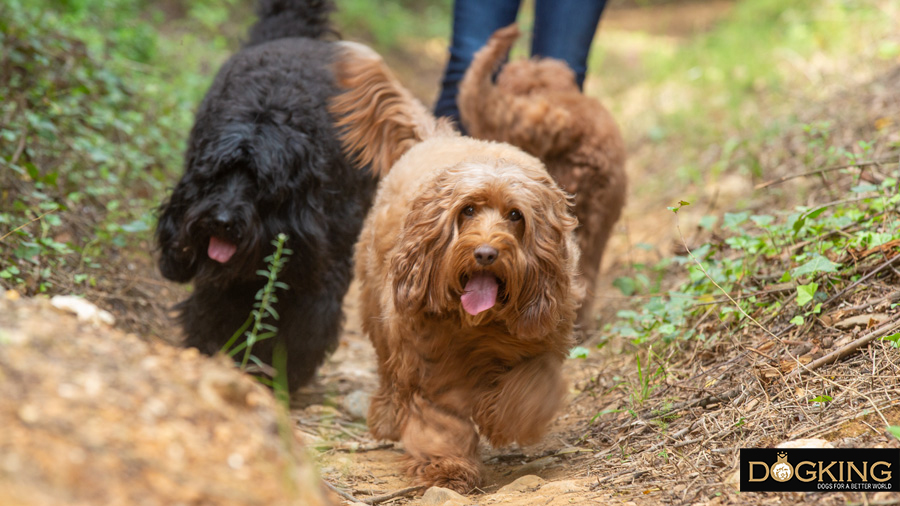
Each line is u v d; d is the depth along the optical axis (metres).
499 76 8.64
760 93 14.36
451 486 5.07
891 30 13.91
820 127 9.19
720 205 10.25
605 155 7.93
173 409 2.99
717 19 26.58
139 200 9.28
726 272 6.75
